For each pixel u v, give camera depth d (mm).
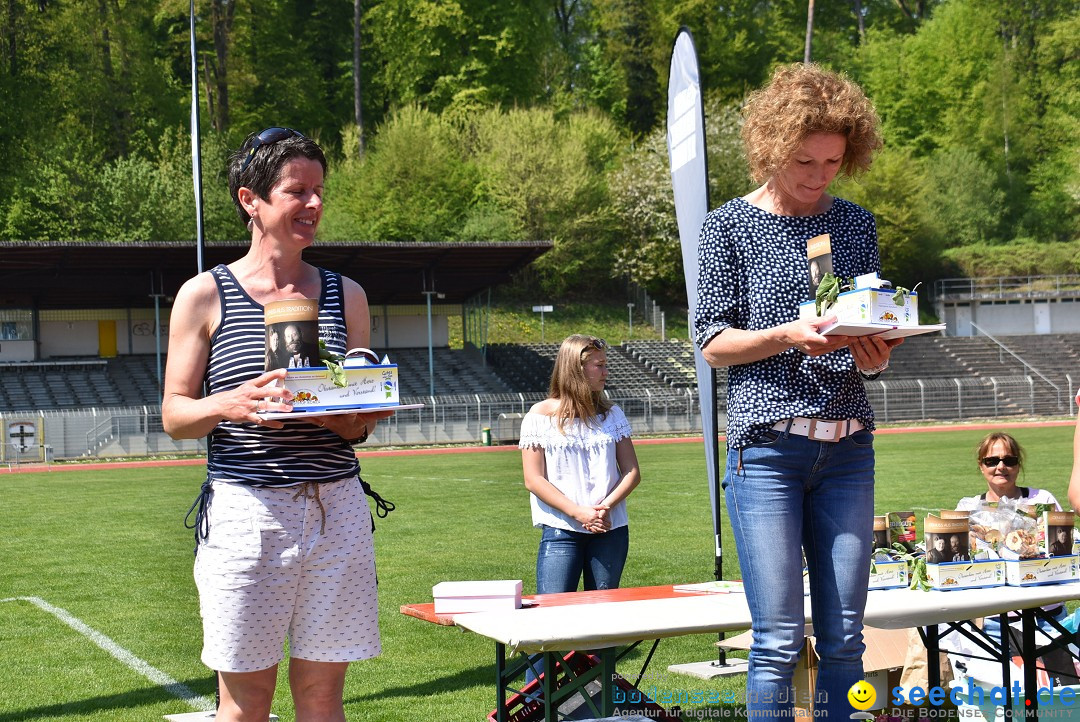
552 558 5523
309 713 3346
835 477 3516
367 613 3350
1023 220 70000
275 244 3406
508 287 58531
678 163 6430
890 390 44594
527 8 68188
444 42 67812
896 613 4055
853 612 3477
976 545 4539
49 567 11398
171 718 5750
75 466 30984
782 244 3607
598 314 57594
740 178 59219
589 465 5562
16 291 38625
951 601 4184
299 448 3246
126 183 51125
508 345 48594
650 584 9719
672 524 14078
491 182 58406
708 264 3629
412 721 5703
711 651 7211
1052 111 72625
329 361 3244
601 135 63156
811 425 3432
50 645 7688
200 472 26984
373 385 3234
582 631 3715
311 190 3398
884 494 16859
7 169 55156
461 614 4133
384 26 69688
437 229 57031
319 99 69812
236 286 3363
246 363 3297
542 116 59781
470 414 39000
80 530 14688
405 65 68875
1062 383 51062
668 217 58969
